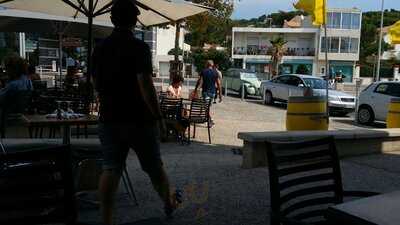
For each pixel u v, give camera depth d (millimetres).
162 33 75438
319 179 3359
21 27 14211
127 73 4078
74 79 15555
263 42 73625
